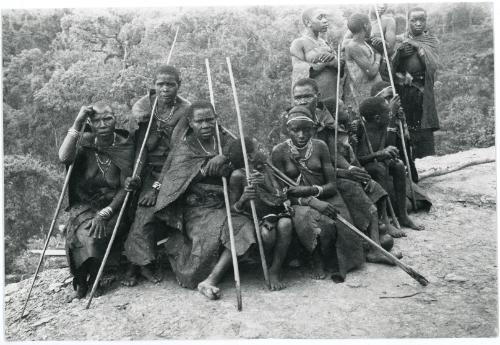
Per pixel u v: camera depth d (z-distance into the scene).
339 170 5.79
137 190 5.65
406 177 6.79
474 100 9.75
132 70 11.44
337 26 9.80
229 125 12.03
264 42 12.65
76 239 5.37
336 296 5.19
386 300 5.15
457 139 9.80
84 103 11.28
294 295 5.21
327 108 6.27
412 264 5.72
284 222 5.21
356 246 5.57
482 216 6.81
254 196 5.20
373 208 5.77
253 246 5.45
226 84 12.11
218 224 5.27
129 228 5.66
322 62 6.97
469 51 9.81
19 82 11.30
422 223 6.64
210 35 12.23
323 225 5.32
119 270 5.70
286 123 5.84
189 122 5.53
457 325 4.84
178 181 5.42
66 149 5.35
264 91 12.16
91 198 5.63
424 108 7.45
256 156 5.39
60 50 11.59
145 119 5.77
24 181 11.17
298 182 5.61
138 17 11.96
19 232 11.07
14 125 11.24
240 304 4.99
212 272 5.26
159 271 5.64
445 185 7.72
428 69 7.42
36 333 5.03
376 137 6.32
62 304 5.48
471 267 5.65
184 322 4.88
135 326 4.91
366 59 7.06
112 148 5.61
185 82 11.73
